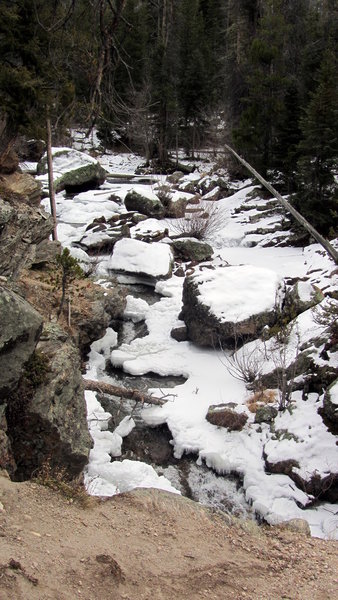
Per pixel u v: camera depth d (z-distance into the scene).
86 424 7.66
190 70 35.50
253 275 13.23
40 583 4.02
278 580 4.84
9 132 12.02
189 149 37.91
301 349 11.20
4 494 5.16
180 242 17.94
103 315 11.98
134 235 18.95
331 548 5.67
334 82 19.44
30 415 6.73
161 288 15.80
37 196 12.55
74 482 6.90
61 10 7.71
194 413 10.55
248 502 8.87
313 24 26.36
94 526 5.11
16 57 11.01
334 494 8.60
